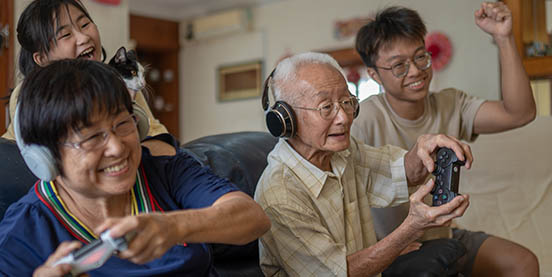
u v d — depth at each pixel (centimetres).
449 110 202
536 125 246
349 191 150
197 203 108
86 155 92
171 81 820
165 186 112
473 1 541
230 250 149
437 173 132
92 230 102
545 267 222
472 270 191
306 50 675
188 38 791
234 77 754
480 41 538
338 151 137
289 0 694
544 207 237
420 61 187
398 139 192
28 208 99
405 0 586
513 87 186
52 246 98
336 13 646
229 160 160
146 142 120
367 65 201
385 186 162
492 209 241
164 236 83
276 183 135
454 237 198
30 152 93
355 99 141
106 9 376
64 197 102
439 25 564
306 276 133
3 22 381
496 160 245
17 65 159
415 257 147
